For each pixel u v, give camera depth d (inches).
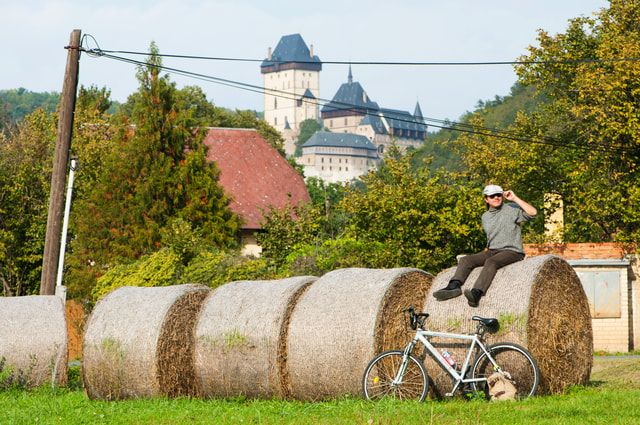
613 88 2598.4
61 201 1782.7
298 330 1000.2
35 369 1261.1
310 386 989.8
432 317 952.9
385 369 943.0
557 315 975.6
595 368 1520.7
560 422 745.0
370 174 2495.1
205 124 2842.0
